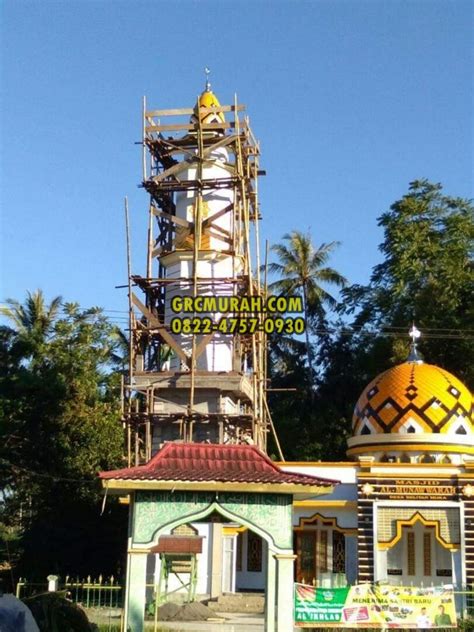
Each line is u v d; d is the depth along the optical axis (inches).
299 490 690.8
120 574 1544.0
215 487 693.9
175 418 1386.6
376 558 1204.5
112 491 726.5
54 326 2052.2
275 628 702.5
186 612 1093.1
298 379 2327.8
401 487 1226.0
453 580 1189.1
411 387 1395.2
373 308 2176.4
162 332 1423.5
